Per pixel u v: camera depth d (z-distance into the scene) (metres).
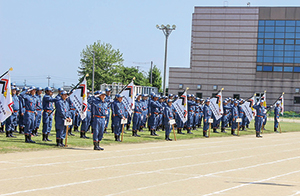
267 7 69.06
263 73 69.44
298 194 9.35
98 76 88.25
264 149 19.66
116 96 20.17
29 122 17.25
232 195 9.12
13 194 8.55
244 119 32.44
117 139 20.27
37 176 10.56
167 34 37.94
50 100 17.27
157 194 9.03
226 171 12.62
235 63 70.06
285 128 38.75
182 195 9.02
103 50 89.50
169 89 72.25
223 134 27.94
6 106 15.91
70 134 21.80
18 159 13.20
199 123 33.28
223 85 70.50
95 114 16.53
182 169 12.66
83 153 15.38
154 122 23.98
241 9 69.81
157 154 16.03
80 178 10.55
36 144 17.05
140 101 23.69
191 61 73.31
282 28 68.81
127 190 9.35
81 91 18.20
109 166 12.65
